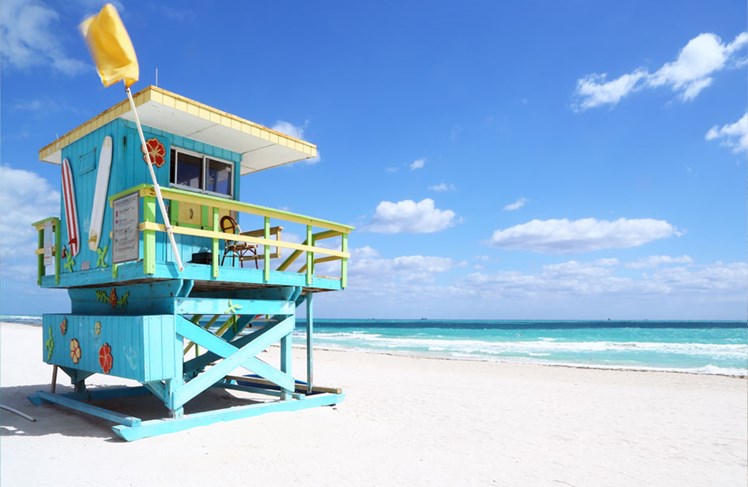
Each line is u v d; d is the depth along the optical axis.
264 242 7.20
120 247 6.46
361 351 29.47
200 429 6.39
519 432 8.22
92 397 8.62
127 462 5.10
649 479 6.14
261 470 5.15
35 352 17.70
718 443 8.16
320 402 8.46
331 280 8.31
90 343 7.09
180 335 6.40
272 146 8.41
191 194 6.37
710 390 14.07
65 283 8.03
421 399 10.80
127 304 7.23
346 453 6.00
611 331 66.69
